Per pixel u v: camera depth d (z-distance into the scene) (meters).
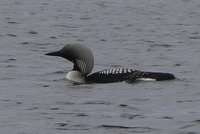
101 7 56.06
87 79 22.55
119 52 31.44
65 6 56.91
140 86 21.28
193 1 61.25
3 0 61.56
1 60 28.58
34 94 20.58
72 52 23.09
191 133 15.38
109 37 37.41
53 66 27.11
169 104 18.81
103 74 22.39
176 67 26.84
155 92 20.45
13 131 15.81
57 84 22.38
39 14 50.06
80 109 18.16
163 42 35.09
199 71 25.59
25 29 40.91
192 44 34.31
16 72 25.36
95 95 20.19
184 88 21.00
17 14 49.91
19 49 32.44
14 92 20.97
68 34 38.72
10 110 18.09
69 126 16.19
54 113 17.62
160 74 22.11
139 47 33.22
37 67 26.75
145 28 41.72
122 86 21.36
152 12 52.22
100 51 31.89
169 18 47.88
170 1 61.53
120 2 60.53
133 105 18.70
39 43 34.91
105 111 17.89
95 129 15.89
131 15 49.69
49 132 15.68
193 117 16.98
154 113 17.59
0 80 23.48
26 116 17.30
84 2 60.53
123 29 41.19
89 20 46.22
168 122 16.52
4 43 34.56
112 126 16.16
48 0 62.41
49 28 41.41
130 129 15.89
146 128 15.96
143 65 27.69
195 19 47.22
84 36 37.84
